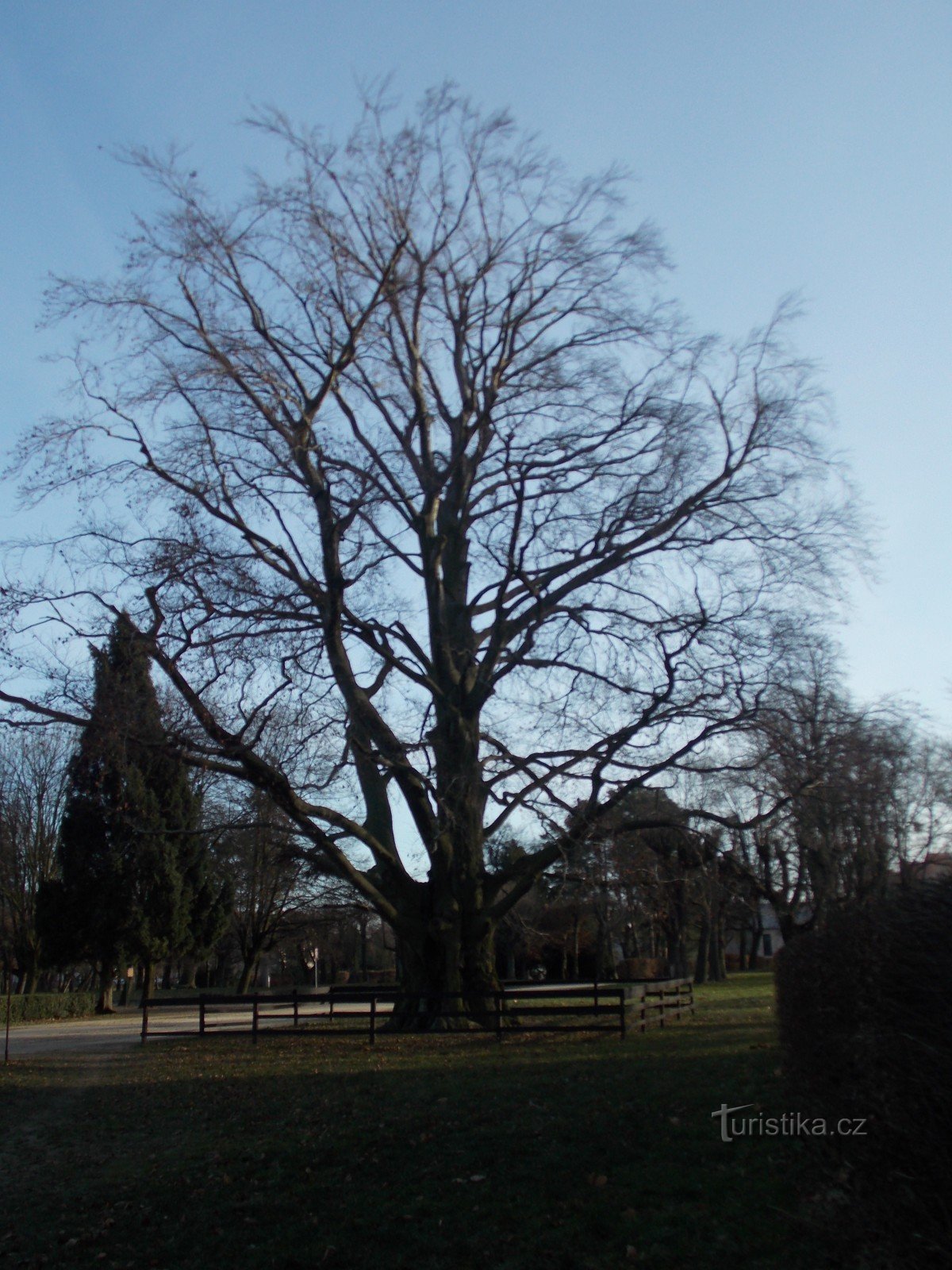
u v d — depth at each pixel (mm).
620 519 22406
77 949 44062
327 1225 8758
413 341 24453
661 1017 23141
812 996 8031
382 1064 17922
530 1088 14008
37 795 50656
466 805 23656
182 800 43469
